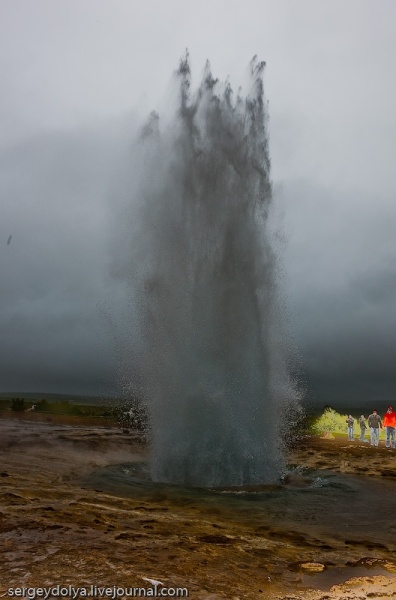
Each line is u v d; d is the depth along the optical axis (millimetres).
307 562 4949
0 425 21125
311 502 8578
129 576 3998
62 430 20094
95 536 5152
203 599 3680
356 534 6652
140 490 8898
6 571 3990
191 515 7055
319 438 24156
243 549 5242
